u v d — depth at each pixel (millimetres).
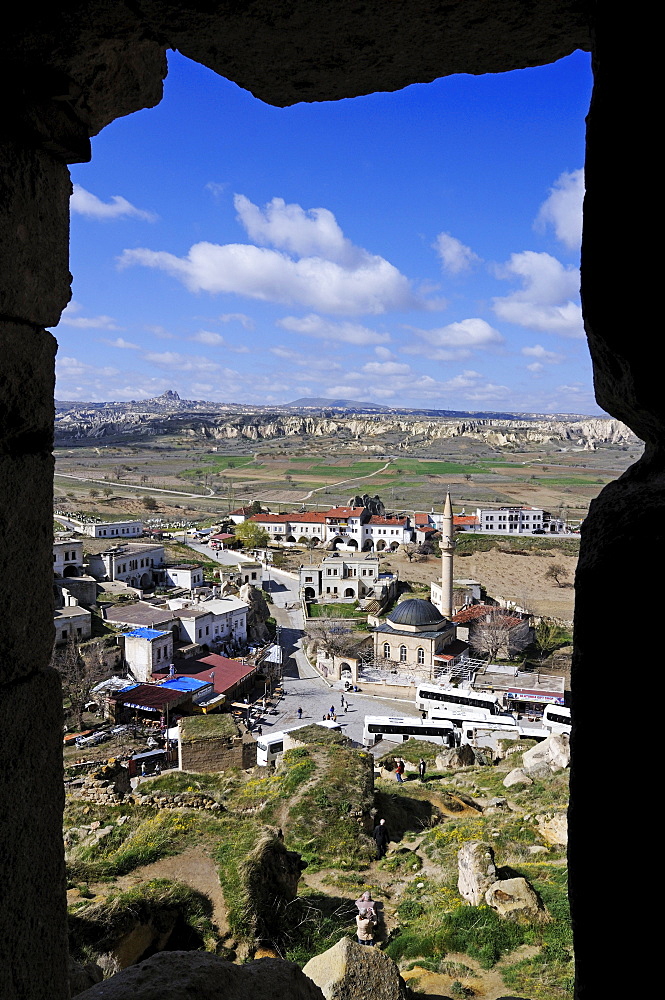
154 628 58719
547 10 3256
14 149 3268
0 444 3227
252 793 17062
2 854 3158
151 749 39750
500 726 41406
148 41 3578
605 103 2527
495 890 10953
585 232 2598
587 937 2504
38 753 3463
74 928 8828
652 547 2305
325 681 60219
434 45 3594
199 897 10578
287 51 3637
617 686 2387
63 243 3717
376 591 84812
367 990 7402
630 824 2314
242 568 88250
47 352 3596
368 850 14820
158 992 4027
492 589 87062
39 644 3502
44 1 3111
